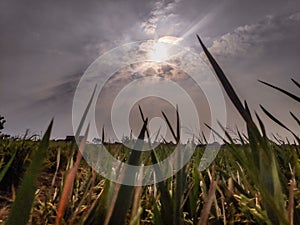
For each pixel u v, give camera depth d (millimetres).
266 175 753
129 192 750
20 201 576
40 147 597
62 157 4223
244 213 1037
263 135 837
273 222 734
